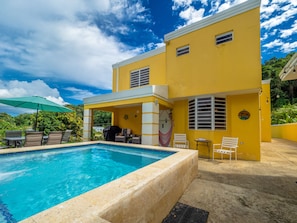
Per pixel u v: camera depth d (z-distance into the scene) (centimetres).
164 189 261
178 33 840
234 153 727
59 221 128
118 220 161
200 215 270
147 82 1046
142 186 202
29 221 128
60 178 418
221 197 338
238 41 670
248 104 719
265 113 1512
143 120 759
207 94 750
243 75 653
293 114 2258
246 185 405
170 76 858
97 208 146
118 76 1209
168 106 887
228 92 706
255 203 314
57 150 588
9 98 711
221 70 703
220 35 721
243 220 259
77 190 350
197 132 786
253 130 701
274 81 2939
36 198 309
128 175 238
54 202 296
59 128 1312
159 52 995
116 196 169
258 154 682
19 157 487
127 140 1032
